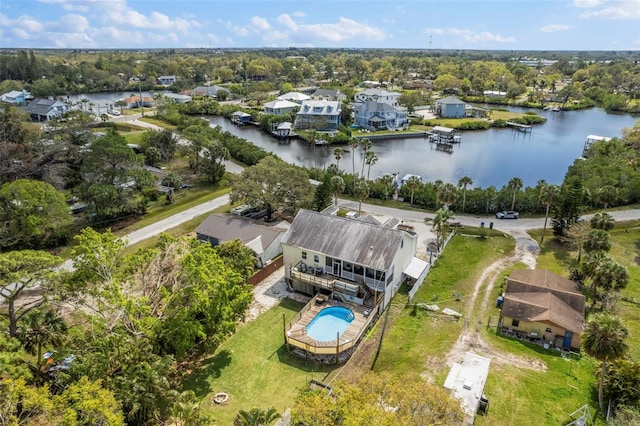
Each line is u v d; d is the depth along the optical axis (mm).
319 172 77938
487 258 49750
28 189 48344
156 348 29219
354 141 101562
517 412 26891
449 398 21406
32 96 160000
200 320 31734
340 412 19891
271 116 131375
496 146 115688
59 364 31031
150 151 84312
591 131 133125
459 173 91125
